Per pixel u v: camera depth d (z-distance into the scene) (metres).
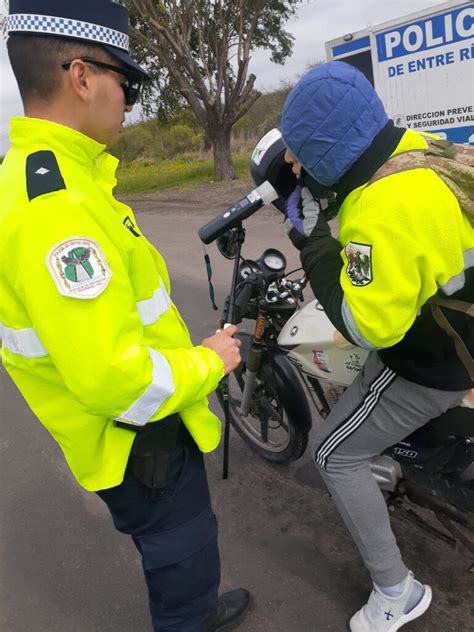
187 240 8.45
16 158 1.34
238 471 3.04
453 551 2.37
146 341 1.48
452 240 1.37
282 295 2.46
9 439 3.63
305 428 2.73
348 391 1.91
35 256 1.22
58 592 2.45
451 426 1.85
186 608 1.78
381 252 1.37
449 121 7.39
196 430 1.64
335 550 2.48
